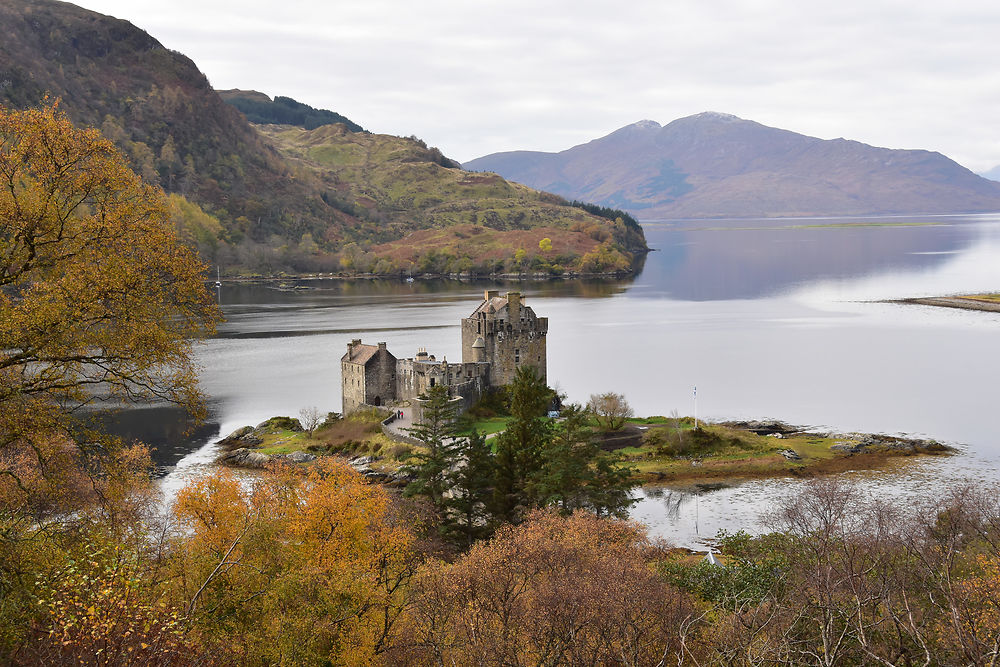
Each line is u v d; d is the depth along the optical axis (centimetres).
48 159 4322
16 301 4391
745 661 4666
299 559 5609
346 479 6706
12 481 4756
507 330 17900
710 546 10294
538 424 11156
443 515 9906
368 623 5447
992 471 13512
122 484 4738
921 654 4647
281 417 17850
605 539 7338
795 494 12506
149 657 3381
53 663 3369
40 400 4372
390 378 17750
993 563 5447
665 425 15712
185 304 4728
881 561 5775
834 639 4706
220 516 5588
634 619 5009
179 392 4728
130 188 4581
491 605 5362
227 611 4912
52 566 4041
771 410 18512
